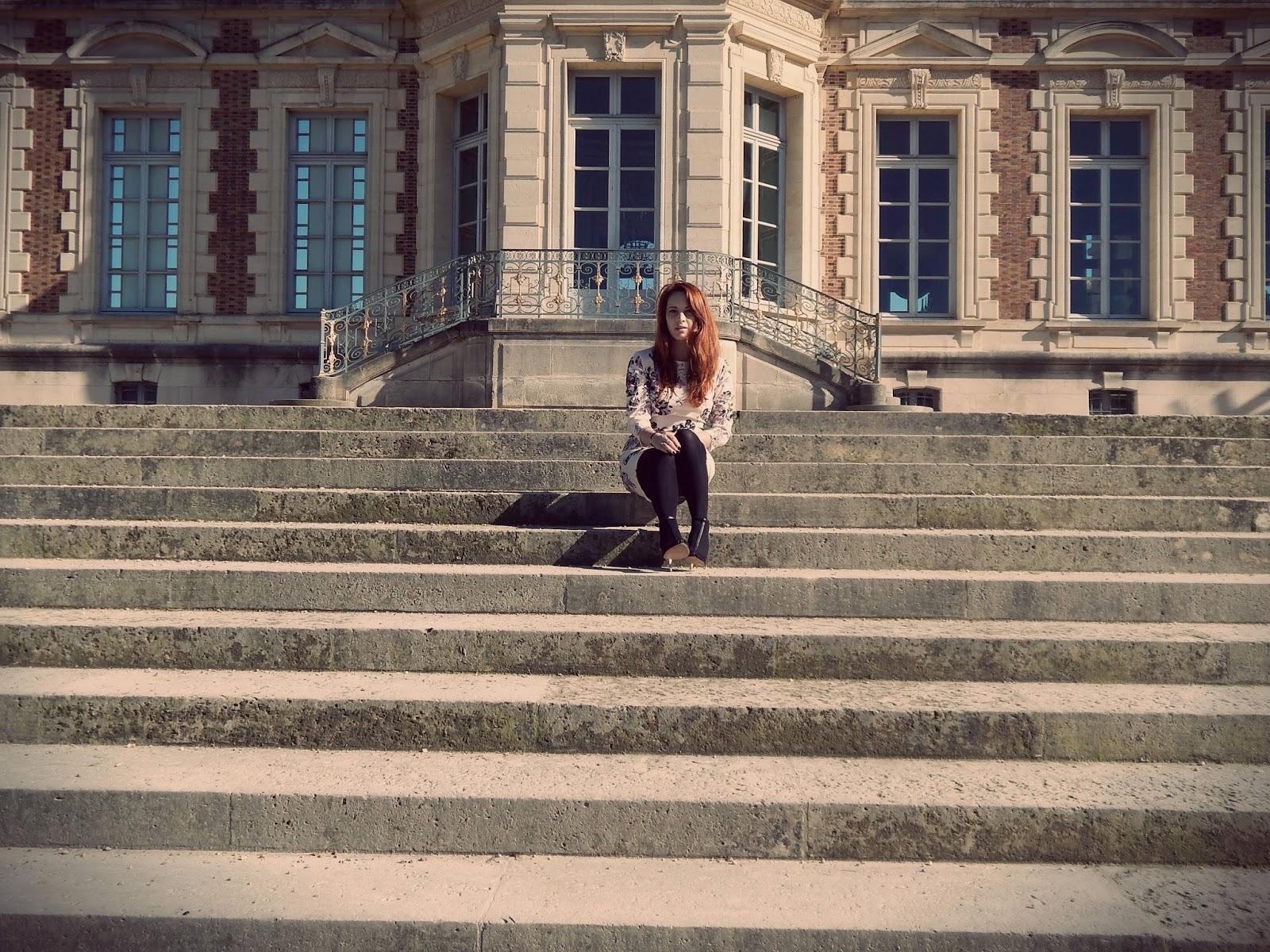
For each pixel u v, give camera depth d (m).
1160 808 3.67
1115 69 16.36
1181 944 3.09
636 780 3.86
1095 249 16.81
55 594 5.36
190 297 16.62
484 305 14.41
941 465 7.07
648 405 6.02
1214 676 4.70
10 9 16.56
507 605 5.29
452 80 15.70
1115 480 7.08
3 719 4.28
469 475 6.95
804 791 3.77
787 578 5.27
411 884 3.44
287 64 16.52
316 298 16.84
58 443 7.70
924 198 16.78
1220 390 16.31
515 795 3.70
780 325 14.32
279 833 3.70
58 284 16.70
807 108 16.17
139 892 3.37
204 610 5.31
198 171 16.66
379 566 5.71
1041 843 3.66
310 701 4.24
